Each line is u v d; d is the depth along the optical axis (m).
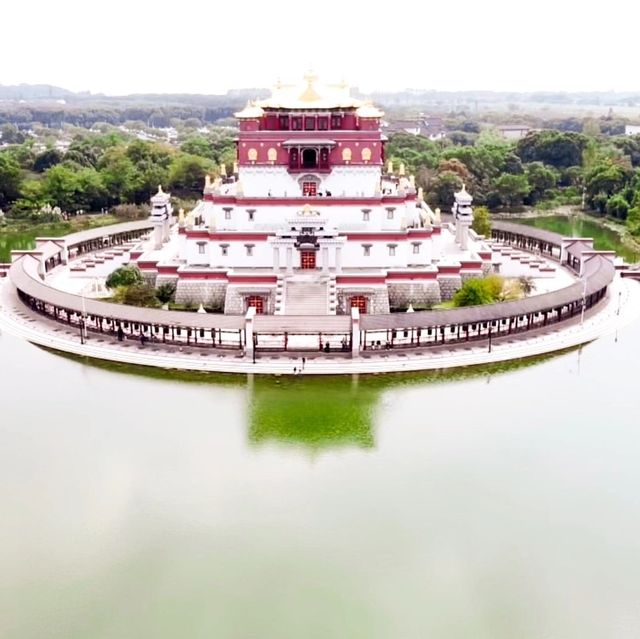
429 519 45.47
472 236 104.88
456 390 63.69
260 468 51.25
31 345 73.94
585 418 58.53
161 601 38.69
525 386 64.56
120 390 63.56
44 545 43.03
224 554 42.31
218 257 82.06
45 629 36.81
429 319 70.81
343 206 81.62
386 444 54.53
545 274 97.94
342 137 80.94
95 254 111.94
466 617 37.66
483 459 52.34
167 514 45.97
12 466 51.31
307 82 82.50
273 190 82.62
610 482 49.47
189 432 56.28
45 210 154.12
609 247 129.12
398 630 36.75
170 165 178.38
